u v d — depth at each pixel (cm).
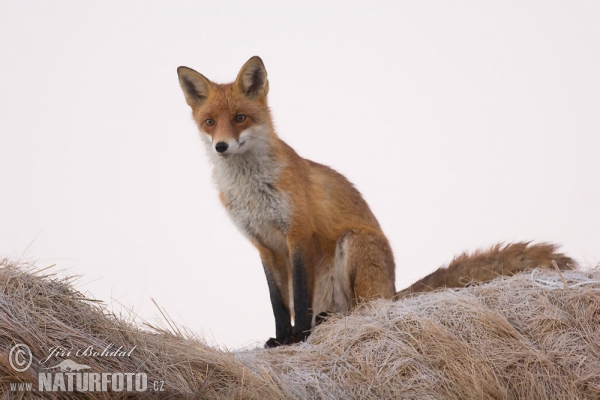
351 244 1327
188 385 878
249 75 1338
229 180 1336
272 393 888
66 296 923
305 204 1314
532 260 1302
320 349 1035
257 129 1315
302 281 1293
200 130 1364
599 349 959
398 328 1024
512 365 954
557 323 996
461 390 923
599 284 1058
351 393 933
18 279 912
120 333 909
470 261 1340
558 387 925
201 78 1368
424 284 1353
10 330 830
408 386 933
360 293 1308
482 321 1000
